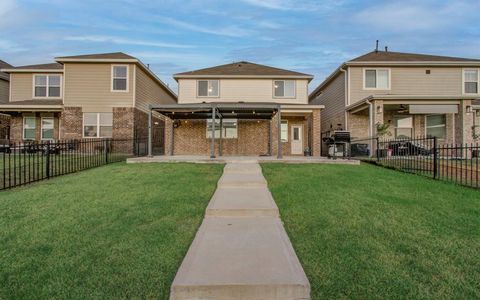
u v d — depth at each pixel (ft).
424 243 11.65
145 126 60.34
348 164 33.45
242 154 52.60
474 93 56.95
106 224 13.61
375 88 56.39
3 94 68.23
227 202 16.69
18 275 9.25
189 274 9.00
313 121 50.93
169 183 21.93
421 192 19.54
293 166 30.71
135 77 55.47
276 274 9.01
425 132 55.31
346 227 13.34
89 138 54.80
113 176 24.67
